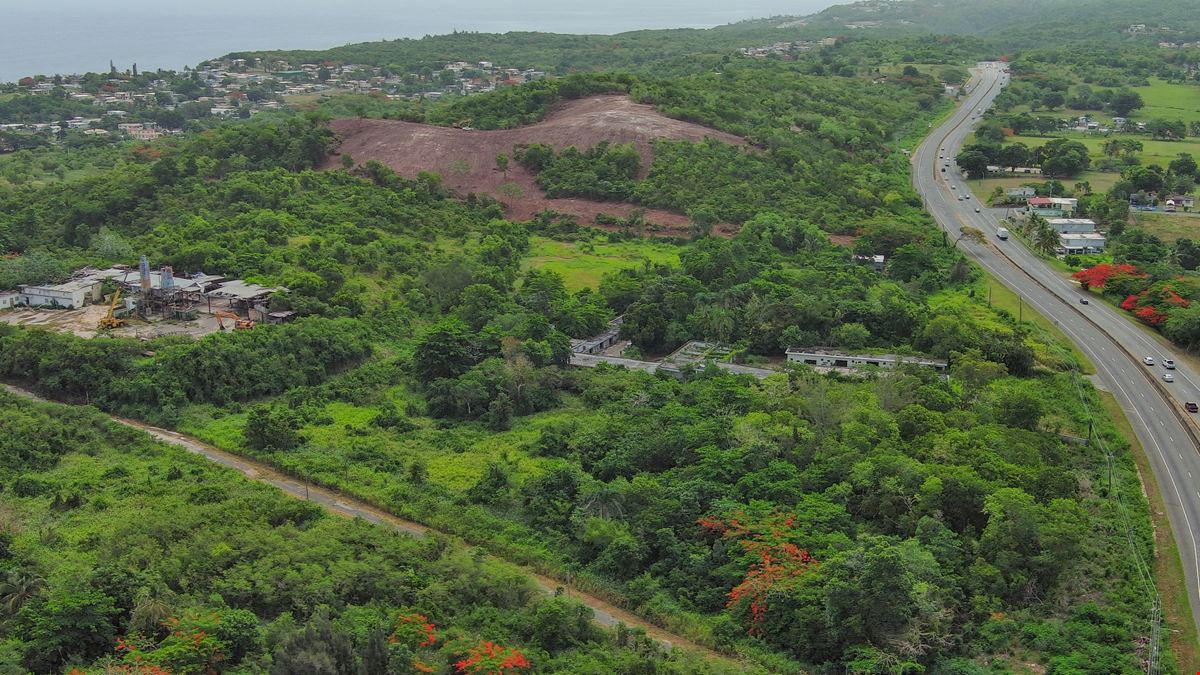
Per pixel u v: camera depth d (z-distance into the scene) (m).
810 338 185.88
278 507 125.94
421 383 173.12
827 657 102.56
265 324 183.12
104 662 93.19
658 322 194.25
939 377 164.62
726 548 115.62
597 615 111.12
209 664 93.38
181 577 108.00
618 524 121.75
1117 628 103.06
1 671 88.50
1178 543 121.00
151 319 189.50
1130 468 138.88
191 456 145.62
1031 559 111.50
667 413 147.88
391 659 91.81
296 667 87.25
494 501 132.38
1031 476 125.31
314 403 165.12
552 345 178.75
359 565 110.88
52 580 105.25
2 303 195.12
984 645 103.06
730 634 106.12
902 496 121.81
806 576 107.44
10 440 144.12
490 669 92.62
